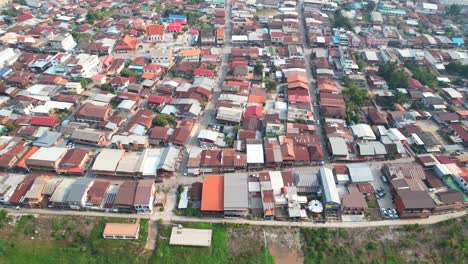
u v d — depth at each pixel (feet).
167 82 462.60
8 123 388.98
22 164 331.57
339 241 276.82
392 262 265.95
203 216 294.66
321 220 289.94
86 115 392.27
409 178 317.83
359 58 538.47
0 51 522.47
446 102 443.32
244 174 321.32
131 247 272.31
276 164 341.00
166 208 301.43
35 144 357.00
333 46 584.40
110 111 416.67
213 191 303.48
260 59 532.32
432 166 337.11
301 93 442.91
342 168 330.34
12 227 284.61
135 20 647.56
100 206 296.92
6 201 301.43
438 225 286.66
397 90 454.40
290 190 305.94
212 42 578.66
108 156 338.54
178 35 612.29
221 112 399.85
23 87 461.37
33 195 294.87
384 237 279.28
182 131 373.61
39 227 284.20
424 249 272.31
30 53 531.09
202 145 368.68
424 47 588.09
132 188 303.89
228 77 474.90
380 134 372.38
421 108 431.43
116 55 548.31
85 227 284.20
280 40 578.66
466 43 591.37
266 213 288.51
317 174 323.98
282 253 271.69
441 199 298.76
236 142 363.97
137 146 361.71
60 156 338.75
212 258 267.59
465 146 373.81
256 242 276.41
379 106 437.99
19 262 266.16
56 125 392.68
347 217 293.43
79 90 450.71
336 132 373.40
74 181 312.09
